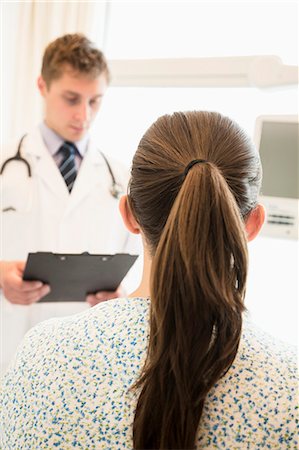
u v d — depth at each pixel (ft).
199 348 1.72
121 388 1.82
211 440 1.71
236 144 1.91
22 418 1.94
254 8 5.88
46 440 1.86
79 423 1.82
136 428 1.72
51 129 5.56
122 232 5.75
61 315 5.52
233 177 1.88
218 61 3.69
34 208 5.36
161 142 1.93
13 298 4.71
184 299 1.72
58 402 1.86
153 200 1.94
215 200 1.71
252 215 2.08
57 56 4.86
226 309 1.72
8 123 6.64
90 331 1.96
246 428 1.69
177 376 1.70
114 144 6.45
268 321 5.89
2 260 5.05
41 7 6.26
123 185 5.64
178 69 3.79
